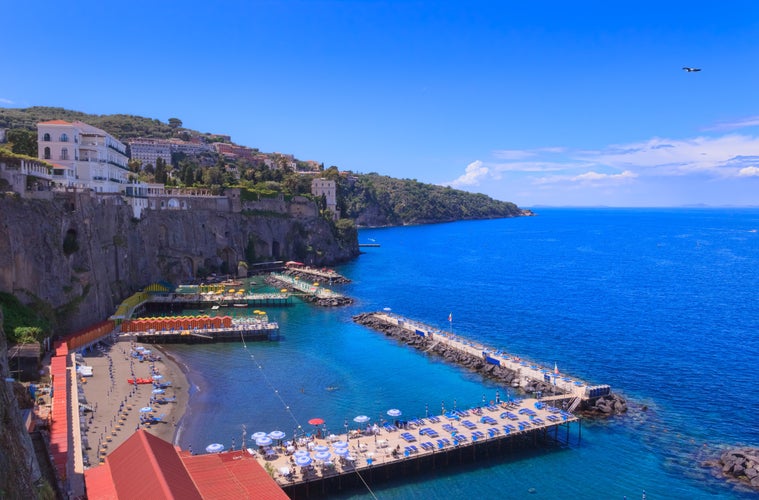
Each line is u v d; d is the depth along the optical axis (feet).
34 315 321.93
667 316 485.97
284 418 264.93
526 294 591.37
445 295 582.35
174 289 556.92
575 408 275.18
